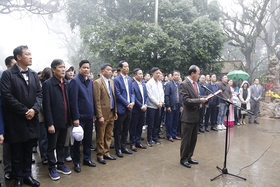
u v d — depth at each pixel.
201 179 3.21
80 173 3.27
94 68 13.98
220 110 6.56
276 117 9.05
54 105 2.99
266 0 13.00
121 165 3.63
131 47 8.98
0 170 3.34
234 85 7.89
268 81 10.74
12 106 2.53
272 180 3.26
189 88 3.58
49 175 3.15
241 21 14.26
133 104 4.12
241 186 3.04
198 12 11.15
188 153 3.75
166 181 3.11
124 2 10.28
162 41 8.76
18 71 2.64
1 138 2.53
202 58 9.53
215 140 5.39
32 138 2.74
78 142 3.27
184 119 3.62
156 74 4.78
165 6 9.76
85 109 3.32
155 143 4.98
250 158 4.18
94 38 10.05
